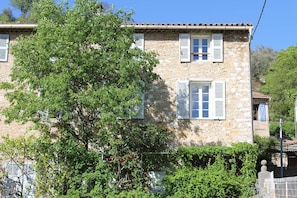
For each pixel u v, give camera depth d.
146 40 19.45
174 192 16.19
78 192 15.26
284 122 42.84
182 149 17.53
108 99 14.81
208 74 19.06
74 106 15.84
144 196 15.02
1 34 19.59
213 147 17.64
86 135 16.59
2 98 18.92
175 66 19.14
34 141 15.97
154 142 17.38
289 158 28.39
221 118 18.58
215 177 16.16
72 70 15.20
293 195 10.77
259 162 24.31
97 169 15.77
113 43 16.05
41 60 15.08
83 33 15.58
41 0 16.41
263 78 60.41
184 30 19.44
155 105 18.70
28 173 16.88
